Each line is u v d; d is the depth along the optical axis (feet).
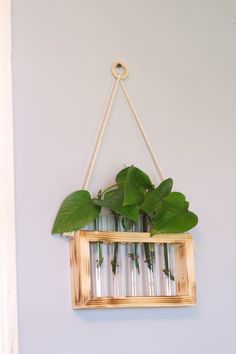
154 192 4.13
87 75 4.42
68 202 3.99
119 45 4.62
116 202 4.05
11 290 3.72
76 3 4.50
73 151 4.21
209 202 4.70
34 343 3.74
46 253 3.91
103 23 4.59
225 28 5.19
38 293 3.82
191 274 4.24
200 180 4.71
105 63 4.52
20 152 4.00
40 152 4.08
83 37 4.48
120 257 4.17
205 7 5.14
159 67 4.77
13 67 4.12
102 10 4.61
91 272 4.01
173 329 4.25
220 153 4.87
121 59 4.61
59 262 3.93
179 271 4.30
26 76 4.16
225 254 4.64
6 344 3.63
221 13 5.19
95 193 4.22
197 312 4.38
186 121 4.78
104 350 3.95
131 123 4.52
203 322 4.39
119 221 4.23
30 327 3.75
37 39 4.27
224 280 4.58
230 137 4.97
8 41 4.12
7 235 3.80
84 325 3.92
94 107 4.39
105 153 4.34
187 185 4.65
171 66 4.83
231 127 5.00
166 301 4.09
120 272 4.14
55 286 3.88
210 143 4.85
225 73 5.09
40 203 3.98
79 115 4.30
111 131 4.41
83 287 3.83
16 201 3.90
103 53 4.53
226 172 4.86
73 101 4.31
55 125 4.19
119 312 4.07
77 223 3.94
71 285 3.93
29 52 4.21
